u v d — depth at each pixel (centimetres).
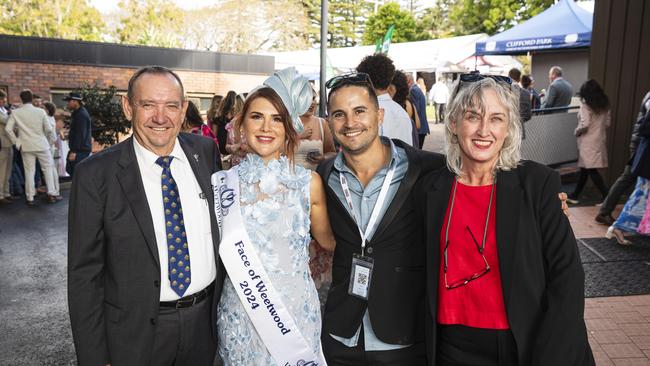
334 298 199
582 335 143
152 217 177
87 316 169
